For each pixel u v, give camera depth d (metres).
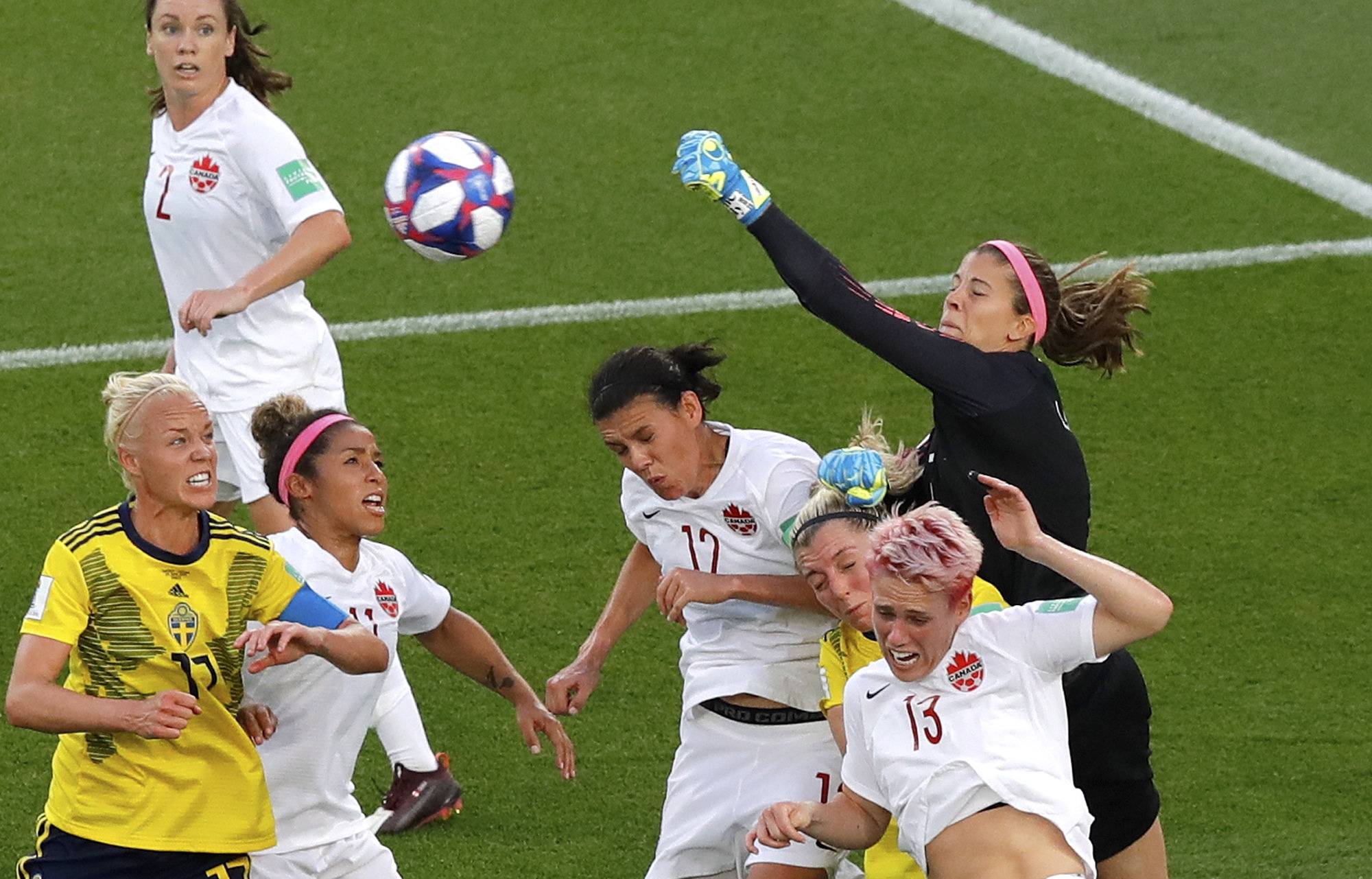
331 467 16.08
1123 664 16.66
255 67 22.03
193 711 14.26
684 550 16.97
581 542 25.89
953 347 15.90
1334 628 24.14
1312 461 27.98
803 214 34.91
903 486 16.72
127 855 15.00
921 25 42.31
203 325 20.02
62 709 14.19
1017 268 16.64
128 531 14.81
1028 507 13.81
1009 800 14.00
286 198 21.02
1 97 38.19
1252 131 38.38
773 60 40.59
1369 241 34.12
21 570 24.91
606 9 42.47
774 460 16.48
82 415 28.50
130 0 42.06
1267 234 34.41
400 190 20.23
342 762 16.52
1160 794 20.75
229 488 22.59
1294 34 42.81
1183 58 41.59
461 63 40.09
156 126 22.17
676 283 32.62
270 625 14.52
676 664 23.34
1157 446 28.38
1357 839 19.88
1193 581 25.17
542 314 31.59
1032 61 40.91
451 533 26.00
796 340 30.97
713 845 17.06
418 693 22.83
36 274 32.41
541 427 28.59
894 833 16.31
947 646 14.18
